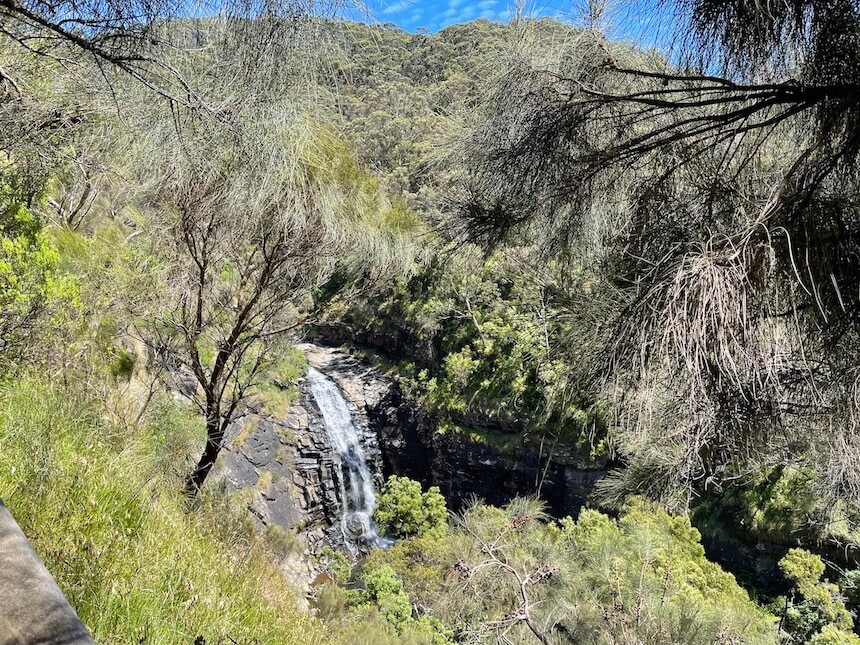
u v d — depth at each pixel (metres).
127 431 4.35
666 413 1.65
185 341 6.70
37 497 2.20
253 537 4.66
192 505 4.44
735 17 1.71
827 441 1.89
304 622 3.22
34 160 3.40
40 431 2.80
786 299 1.49
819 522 3.78
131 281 5.82
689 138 2.20
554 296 2.72
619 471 2.90
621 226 2.39
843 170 1.62
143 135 2.25
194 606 2.21
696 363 1.28
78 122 3.07
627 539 4.59
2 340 3.40
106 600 1.85
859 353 1.56
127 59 2.05
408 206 5.50
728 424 1.62
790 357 1.52
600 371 1.92
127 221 7.06
